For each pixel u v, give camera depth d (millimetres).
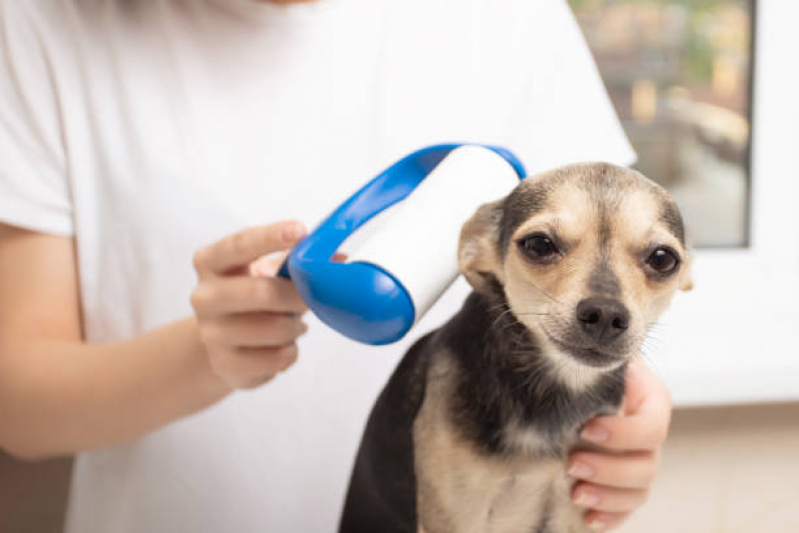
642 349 712
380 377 938
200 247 871
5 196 808
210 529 909
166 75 883
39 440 796
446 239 562
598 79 1058
